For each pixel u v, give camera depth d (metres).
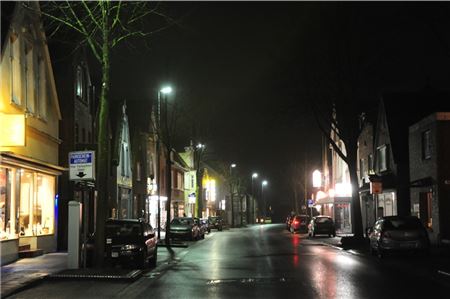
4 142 17.53
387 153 36.06
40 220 23.11
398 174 34.03
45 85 23.62
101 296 12.98
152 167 47.56
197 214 54.66
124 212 38.78
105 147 17.52
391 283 15.05
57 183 24.81
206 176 77.31
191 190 66.12
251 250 29.22
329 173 59.16
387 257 23.00
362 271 18.09
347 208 51.44
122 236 18.75
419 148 30.12
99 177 17.44
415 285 14.65
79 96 28.67
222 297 12.80
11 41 19.98
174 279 16.39
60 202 25.83
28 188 21.73
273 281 15.63
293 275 17.08
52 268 17.61
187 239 39.03
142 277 16.84
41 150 23.08
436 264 19.98
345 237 30.48
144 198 44.66
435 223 27.39
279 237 45.72
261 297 12.74
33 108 22.09
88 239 19.16
